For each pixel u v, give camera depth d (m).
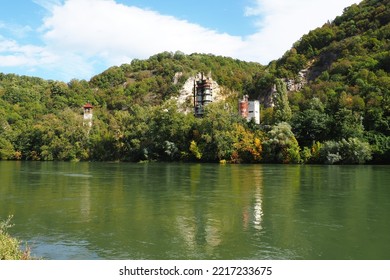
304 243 19.53
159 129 111.31
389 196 34.28
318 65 164.88
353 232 21.72
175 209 28.67
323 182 45.72
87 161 120.56
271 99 165.88
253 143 95.31
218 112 102.12
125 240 20.17
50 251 18.31
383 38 145.50
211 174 58.94
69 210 28.47
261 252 18.03
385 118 90.00
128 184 45.31
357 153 81.19
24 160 130.38
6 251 13.46
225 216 26.03
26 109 170.88
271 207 29.20
